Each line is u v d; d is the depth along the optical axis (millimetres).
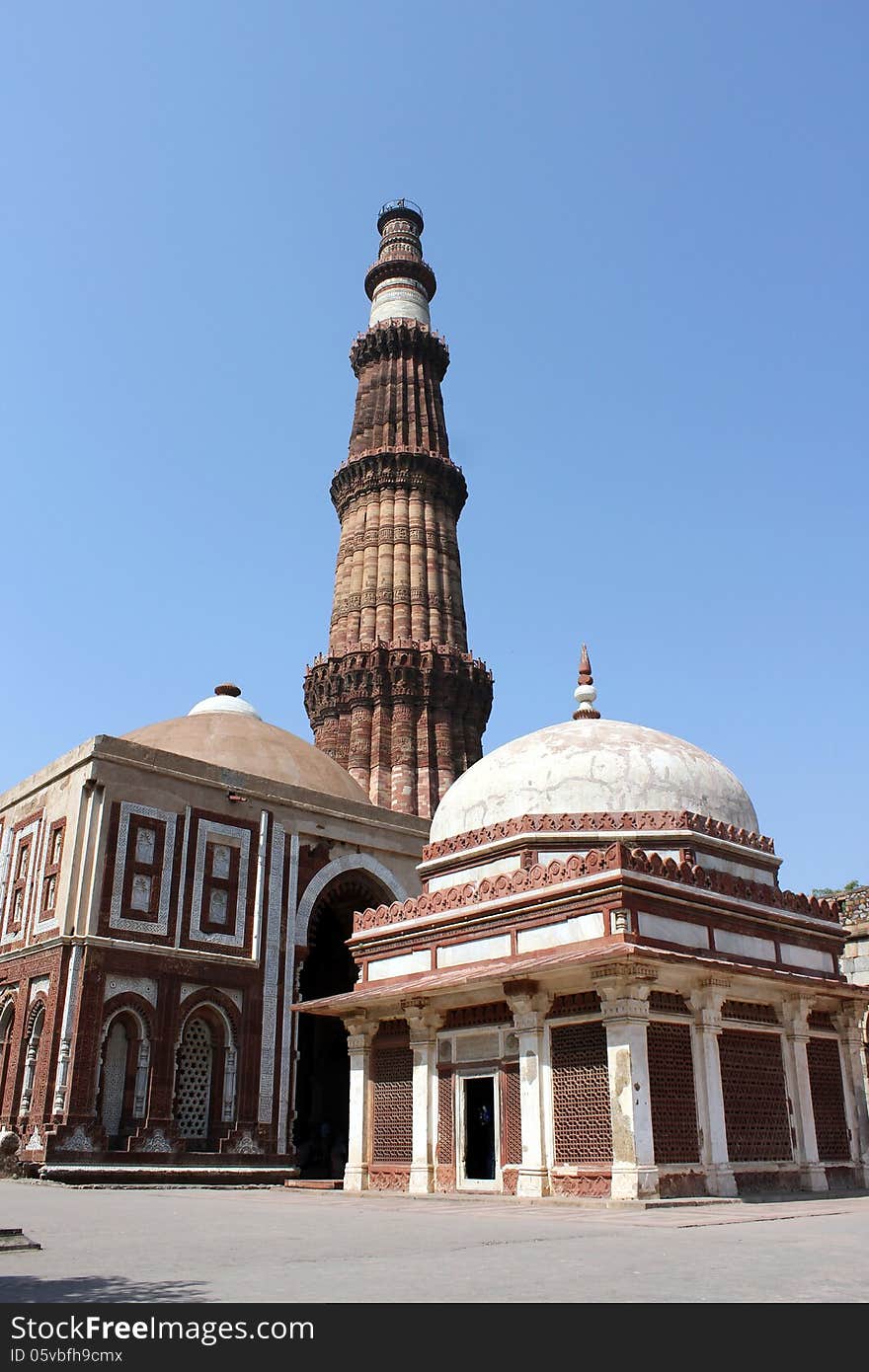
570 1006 17469
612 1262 8734
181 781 28609
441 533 52031
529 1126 17188
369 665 47281
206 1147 26703
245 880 29312
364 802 33344
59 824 27391
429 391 55781
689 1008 17562
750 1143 17844
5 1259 8867
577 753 22672
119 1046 25750
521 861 21234
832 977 21125
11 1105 25312
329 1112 34500
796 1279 7801
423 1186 19109
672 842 21125
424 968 21016
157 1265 8500
